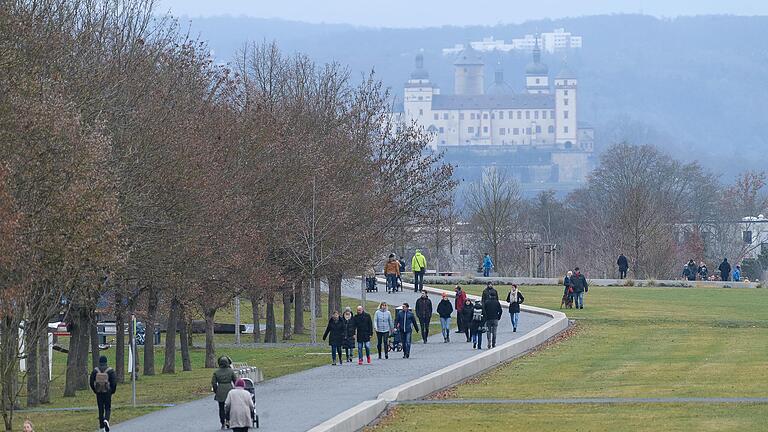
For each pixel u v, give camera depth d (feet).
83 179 368.07
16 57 382.63
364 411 346.13
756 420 341.62
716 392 408.46
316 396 406.41
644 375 469.16
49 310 386.73
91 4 506.89
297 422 340.18
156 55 530.27
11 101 361.30
